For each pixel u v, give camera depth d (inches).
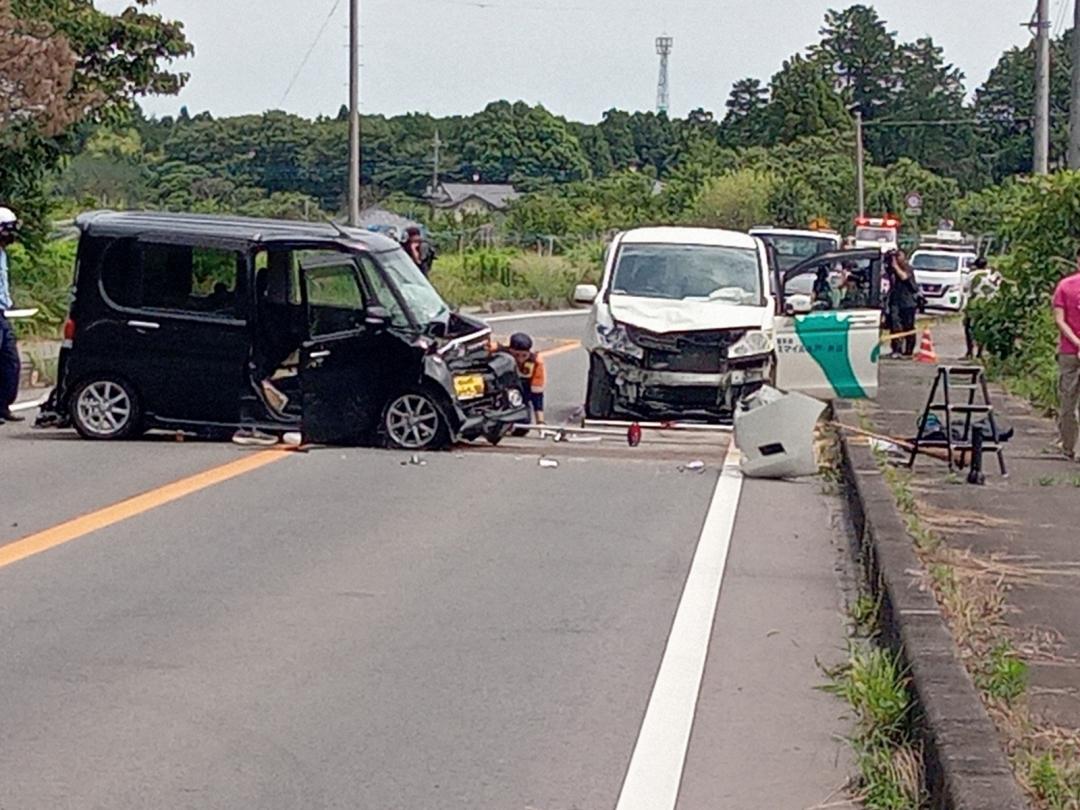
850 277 952.9
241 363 573.6
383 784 242.8
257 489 486.3
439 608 348.2
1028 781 223.3
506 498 482.0
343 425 575.2
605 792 241.0
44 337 1056.8
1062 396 562.9
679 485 516.1
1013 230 943.7
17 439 585.0
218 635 323.6
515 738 264.5
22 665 301.1
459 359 577.0
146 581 367.9
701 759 255.9
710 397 652.1
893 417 672.4
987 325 935.7
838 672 301.7
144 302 578.6
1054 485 497.7
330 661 306.8
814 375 673.6
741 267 706.8
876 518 396.5
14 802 233.5
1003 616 323.6
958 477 510.9
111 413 582.2
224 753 255.4
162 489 482.0
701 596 363.3
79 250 581.6
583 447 597.3
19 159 1138.7
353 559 394.3
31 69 1030.4
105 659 305.6
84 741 259.9
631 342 655.1
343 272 573.6
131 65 1208.8
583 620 340.2
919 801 231.0
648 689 291.9
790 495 502.9
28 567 379.9
